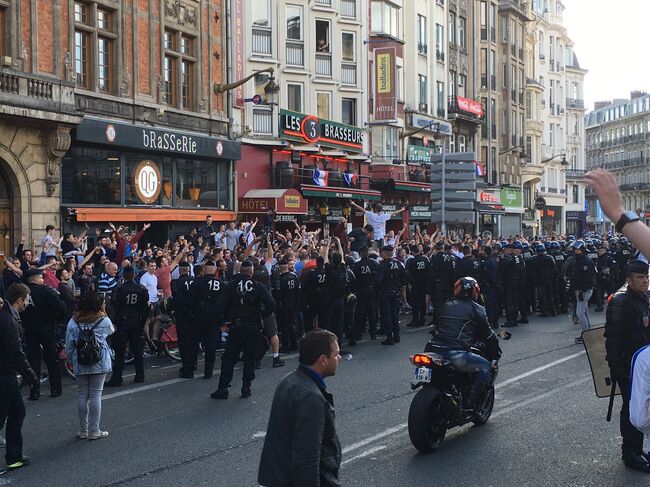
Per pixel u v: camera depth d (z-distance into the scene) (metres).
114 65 23.23
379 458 7.89
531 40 66.81
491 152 55.88
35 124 19.72
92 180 22.28
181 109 26.30
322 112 34.94
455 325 8.66
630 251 25.80
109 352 8.92
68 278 12.88
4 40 19.47
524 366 13.12
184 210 25.77
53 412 10.25
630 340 7.46
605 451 8.12
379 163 38.34
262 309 11.98
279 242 22.52
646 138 111.81
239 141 28.91
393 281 15.97
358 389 11.24
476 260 18.55
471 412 8.72
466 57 51.75
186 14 26.66
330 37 35.19
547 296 21.30
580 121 82.31
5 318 7.75
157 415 9.89
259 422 9.46
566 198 78.69
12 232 19.75
